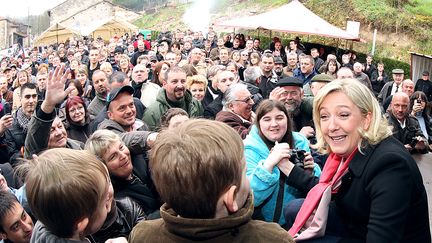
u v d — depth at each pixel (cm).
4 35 5400
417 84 1141
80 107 441
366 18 1961
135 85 641
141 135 292
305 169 272
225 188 128
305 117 451
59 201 152
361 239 192
